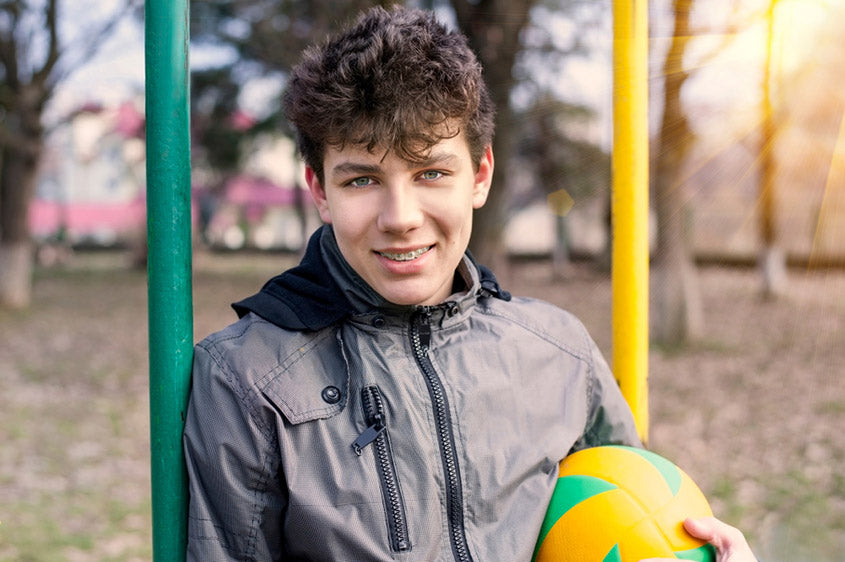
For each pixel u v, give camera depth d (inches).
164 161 43.0
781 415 223.8
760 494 169.0
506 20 194.7
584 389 53.6
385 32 43.7
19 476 178.2
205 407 43.5
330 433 44.2
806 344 230.4
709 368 299.4
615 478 48.5
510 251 871.7
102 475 182.1
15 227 467.8
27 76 399.2
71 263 935.0
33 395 260.2
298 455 43.5
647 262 57.4
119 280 708.0
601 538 46.4
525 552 45.6
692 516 47.5
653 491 47.9
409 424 45.3
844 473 179.6
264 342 45.6
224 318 452.8
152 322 43.8
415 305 47.5
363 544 42.3
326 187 45.8
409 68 42.6
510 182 328.5
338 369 46.2
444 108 43.1
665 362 317.7
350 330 47.4
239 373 43.9
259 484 43.1
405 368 46.8
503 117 197.8
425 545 43.5
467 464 46.0
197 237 949.2
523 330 52.7
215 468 42.6
